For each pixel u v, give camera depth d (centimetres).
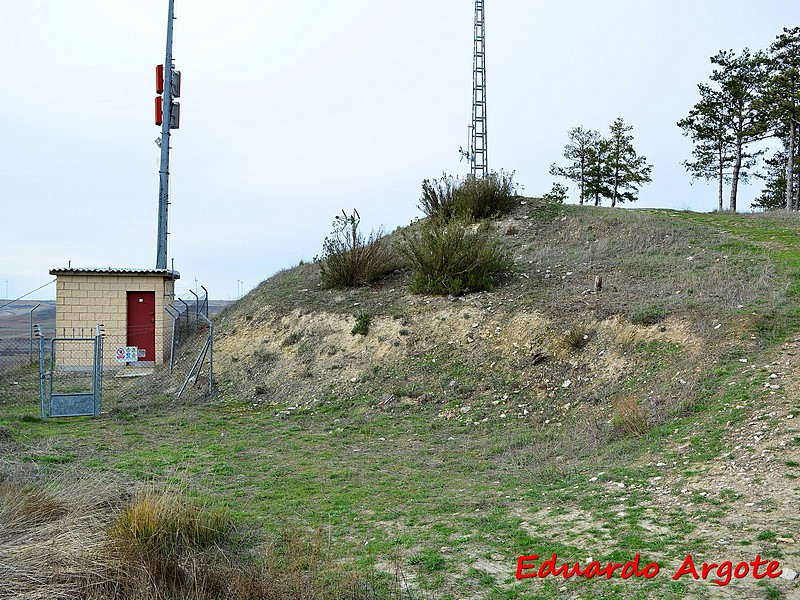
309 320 1586
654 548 494
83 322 1794
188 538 530
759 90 3475
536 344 1225
